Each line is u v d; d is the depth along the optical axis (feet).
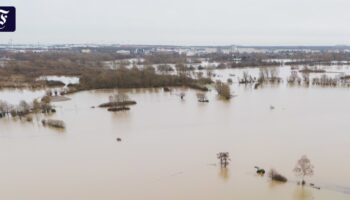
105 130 296.10
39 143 266.98
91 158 233.76
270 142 255.09
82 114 352.49
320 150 237.25
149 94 453.58
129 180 200.54
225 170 209.15
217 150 241.14
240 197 177.99
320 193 179.22
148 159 229.25
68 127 307.58
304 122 306.96
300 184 189.67
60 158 235.20
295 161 219.20
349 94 436.76
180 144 256.11
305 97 420.77
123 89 487.20
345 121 307.78
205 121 317.42
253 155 230.27
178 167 215.72
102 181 200.44
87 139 273.54
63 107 384.06
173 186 192.24
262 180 195.42
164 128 297.94
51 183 200.03
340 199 172.65
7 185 199.00
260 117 327.47
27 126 314.14
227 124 305.94
